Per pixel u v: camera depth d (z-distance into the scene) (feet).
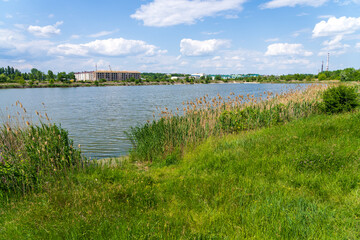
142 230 12.26
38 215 14.40
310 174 18.78
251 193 16.21
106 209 15.03
